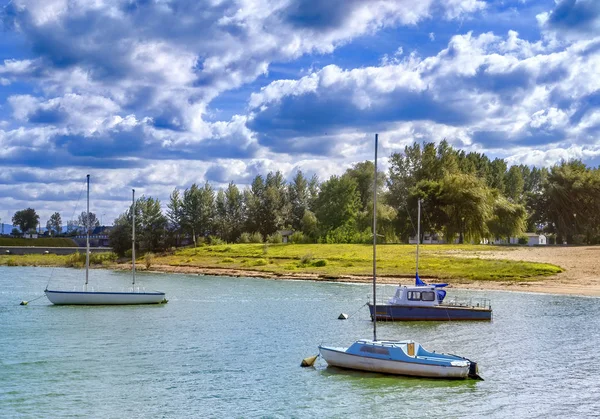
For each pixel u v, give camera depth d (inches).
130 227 6466.5
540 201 6451.8
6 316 2415.1
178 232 7003.0
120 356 1626.5
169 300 2977.4
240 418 1120.2
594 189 5969.5
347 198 6397.6
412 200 5556.1
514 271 3745.1
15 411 1154.7
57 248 7396.7
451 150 6338.6
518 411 1157.7
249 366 1507.1
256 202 7386.8
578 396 1250.6
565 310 2503.7
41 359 1585.9
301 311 2541.8
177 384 1346.0
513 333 1967.3
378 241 5826.8
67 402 1211.2
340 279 3991.1
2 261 6348.4
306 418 1120.2
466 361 1376.7
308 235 6574.8
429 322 2213.3
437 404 1197.7
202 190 7239.2
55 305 2770.7
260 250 5689.0
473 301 2778.1
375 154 1477.6
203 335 1955.0
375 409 1168.8
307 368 1482.5
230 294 3248.0
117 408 1175.0
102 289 3555.6
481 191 5403.5
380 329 2060.8
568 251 4662.9
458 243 5728.3
